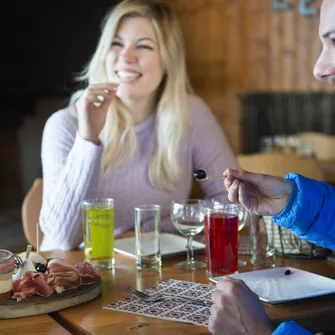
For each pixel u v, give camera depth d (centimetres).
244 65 546
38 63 503
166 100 205
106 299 124
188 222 150
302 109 528
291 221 129
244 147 550
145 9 200
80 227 177
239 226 152
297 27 525
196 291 128
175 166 204
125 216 203
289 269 139
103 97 176
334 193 128
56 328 108
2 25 488
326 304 120
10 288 117
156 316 113
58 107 523
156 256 148
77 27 511
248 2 539
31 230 207
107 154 198
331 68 117
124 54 198
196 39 559
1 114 499
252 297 106
